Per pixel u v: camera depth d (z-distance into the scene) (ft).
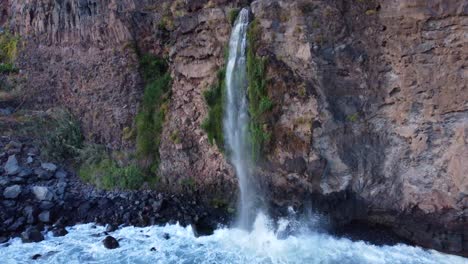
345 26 34.12
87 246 37.06
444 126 31.71
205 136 43.80
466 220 31.78
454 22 29.68
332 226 37.52
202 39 43.01
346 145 35.55
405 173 34.19
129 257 35.45
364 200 36.17
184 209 42.19
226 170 42.06
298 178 37.42
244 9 38.52
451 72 30.55
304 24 34.81
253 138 38.47
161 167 46.52
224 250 36.58
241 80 39.09
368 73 34.27
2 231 38.50
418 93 32.35
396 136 34.30
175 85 47.03
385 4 32.40
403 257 34.04
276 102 37.09
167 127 46.93
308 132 35.83
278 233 37.76
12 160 47.73
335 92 35.29
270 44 36.81
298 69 35.88
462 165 30.73
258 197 39.65
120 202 43.19
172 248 36.83
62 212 41.83
